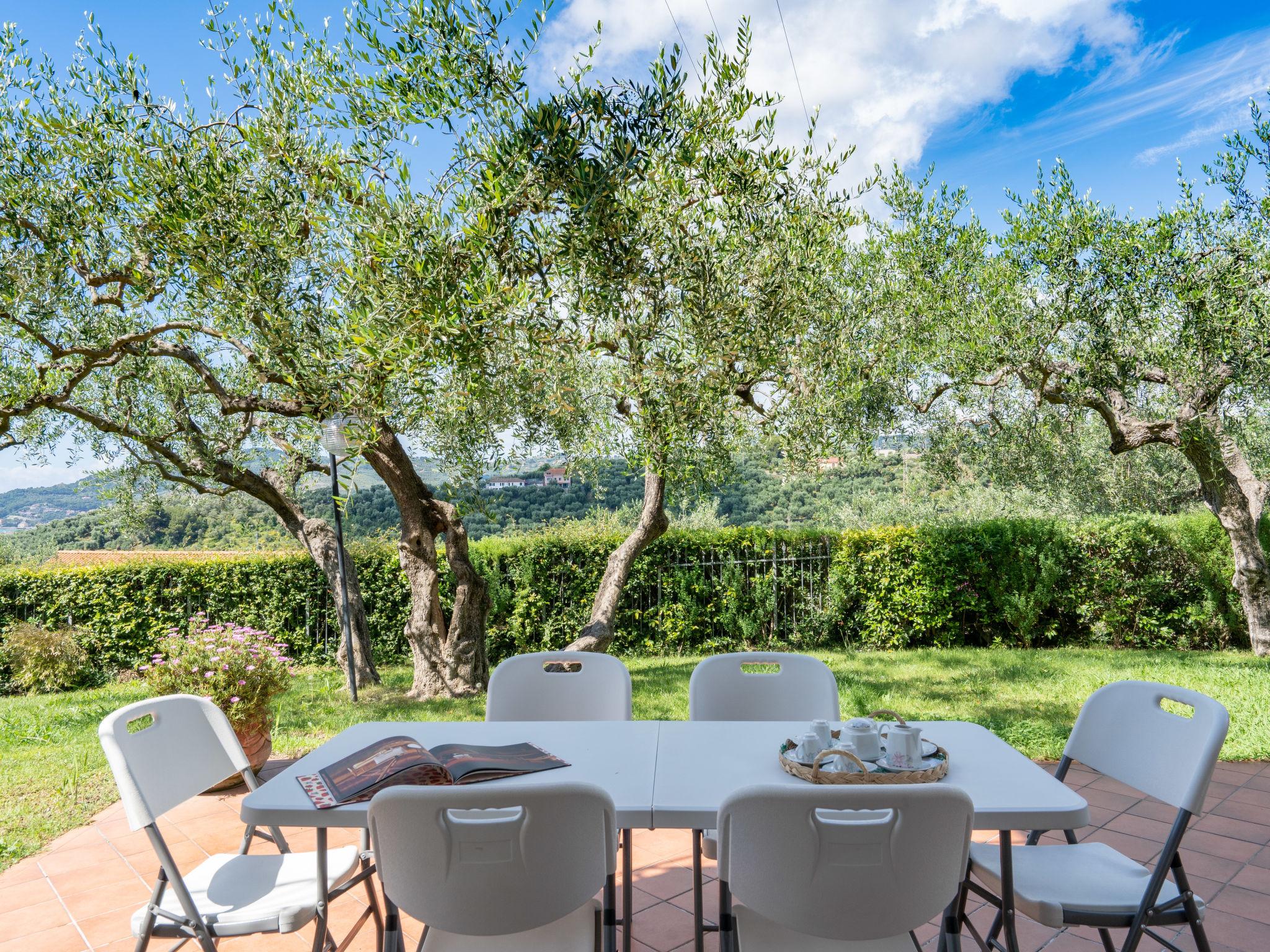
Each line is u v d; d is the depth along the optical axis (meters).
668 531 9.59
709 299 3.41
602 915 2.04
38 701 8.02
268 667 4.89
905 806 1.63
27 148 4.20
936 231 6.95
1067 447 7.94
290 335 3.88
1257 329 5.67
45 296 4.58
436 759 2.15
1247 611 8.30
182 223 3.41
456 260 3.09
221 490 7.50
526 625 9.32
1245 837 3.52
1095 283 6.19
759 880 1.72
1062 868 2.31
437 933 2.04
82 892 3.34
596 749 2.41
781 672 3.16
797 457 4.80
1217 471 7.92
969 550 9.23
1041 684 6.87
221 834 3.95
